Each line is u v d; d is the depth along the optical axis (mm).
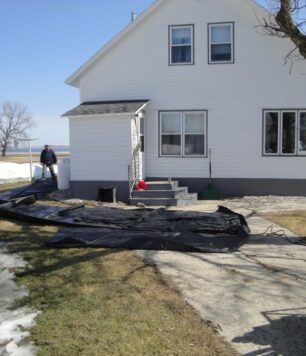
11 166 27578
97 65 16922
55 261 7312
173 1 16172
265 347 4449
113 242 8289
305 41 8984
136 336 4590
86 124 15625
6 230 9766
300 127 15859
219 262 7305
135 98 16703
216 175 16375
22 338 4629
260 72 15867
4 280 6473
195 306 5422
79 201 14867
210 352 4324
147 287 6039
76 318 5035
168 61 16391
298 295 5820
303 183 15945
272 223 10672
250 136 16094
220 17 15961
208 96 16219
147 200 14445
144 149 16719
